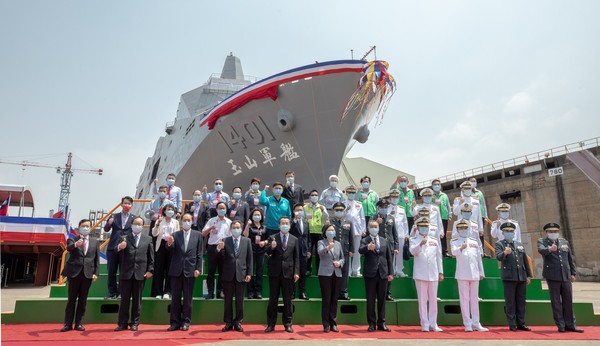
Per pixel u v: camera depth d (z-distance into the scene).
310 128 13.31
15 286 17.52
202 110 17.62
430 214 8.64
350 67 12.20
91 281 6.14
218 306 6.67
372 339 5.57
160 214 7.55
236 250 6.20
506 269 6.67
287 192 8.27
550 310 7.15
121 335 5.60
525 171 28.05
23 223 15.71
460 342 5.42
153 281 7.04
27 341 5.11
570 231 24.75
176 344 5.02
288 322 6.09
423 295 6.53
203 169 15.72
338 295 6.77
